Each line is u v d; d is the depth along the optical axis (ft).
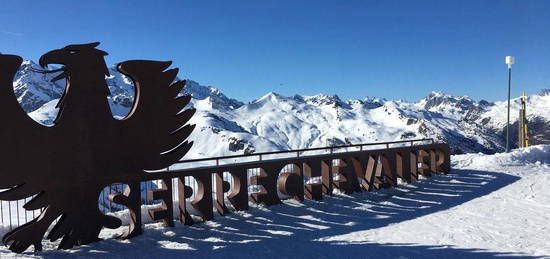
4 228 30.12
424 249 29.37
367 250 29.30
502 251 28.71
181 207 34.91
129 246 29.94
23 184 26.94
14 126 26.61
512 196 47.06
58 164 28.35
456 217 38.86
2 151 26.13
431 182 54.70
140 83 32.27
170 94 33.94
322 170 46.03
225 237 32.63
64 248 28.71
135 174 31.94
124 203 31.55
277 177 41.57
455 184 53.72
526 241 31.04
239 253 28.89
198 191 36.63
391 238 32.32
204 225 35.14
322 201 43.60
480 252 28.53
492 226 35.50
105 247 29.50
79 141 29.27
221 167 37.63
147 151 32.55
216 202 37.88
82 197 29.48
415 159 55.31
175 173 34.47
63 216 28.86
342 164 47.44
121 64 31.35
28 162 27.12
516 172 59.93
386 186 50.90
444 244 30.53
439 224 36.47
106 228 34.27
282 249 29.76
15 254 26.78
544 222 36.47
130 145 31.71
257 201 40.47
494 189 50.85
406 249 29.43
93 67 29.89
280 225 36.01
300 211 40.09
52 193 28.14
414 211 41.65
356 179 48.26
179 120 34.42
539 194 47.52
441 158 59.62
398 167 53.57
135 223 31.99
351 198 45.62
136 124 32.01
